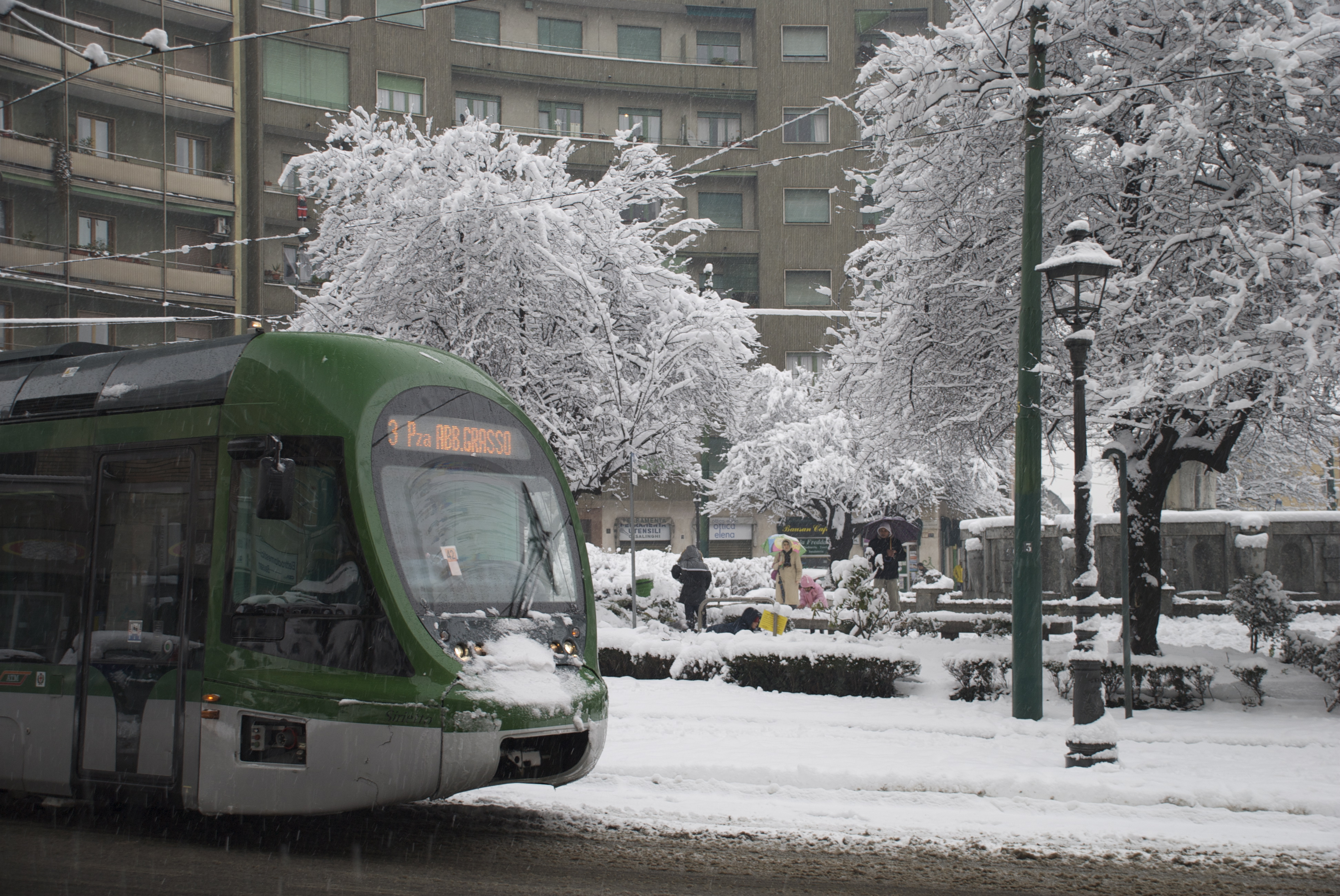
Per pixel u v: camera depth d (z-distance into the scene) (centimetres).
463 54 4588
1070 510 2488
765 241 4859
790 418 4103
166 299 3862
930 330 1542
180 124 4006
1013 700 1118
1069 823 712
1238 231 1209
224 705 654
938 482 3859
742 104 4956
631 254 2070
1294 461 1741
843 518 4009
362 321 1894
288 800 634
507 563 706
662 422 1980
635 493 4653
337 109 4312
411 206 1873
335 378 687
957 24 1471
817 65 4900
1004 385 1485
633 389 1909
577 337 1933
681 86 4872
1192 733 1006
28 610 745
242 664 655
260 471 641
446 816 732
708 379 1966
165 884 575
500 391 764
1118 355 1348
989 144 1449
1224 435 1352
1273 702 1191
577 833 687
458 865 612
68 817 746
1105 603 1972
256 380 699
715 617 1900
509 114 4725
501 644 668
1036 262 1143
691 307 1995
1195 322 1274
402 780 620
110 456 735
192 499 695
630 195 2123
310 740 631
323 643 644
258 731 648
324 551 657
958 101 1470
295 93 4256
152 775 673
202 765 655
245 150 4138
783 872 603
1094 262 957
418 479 685
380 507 658
